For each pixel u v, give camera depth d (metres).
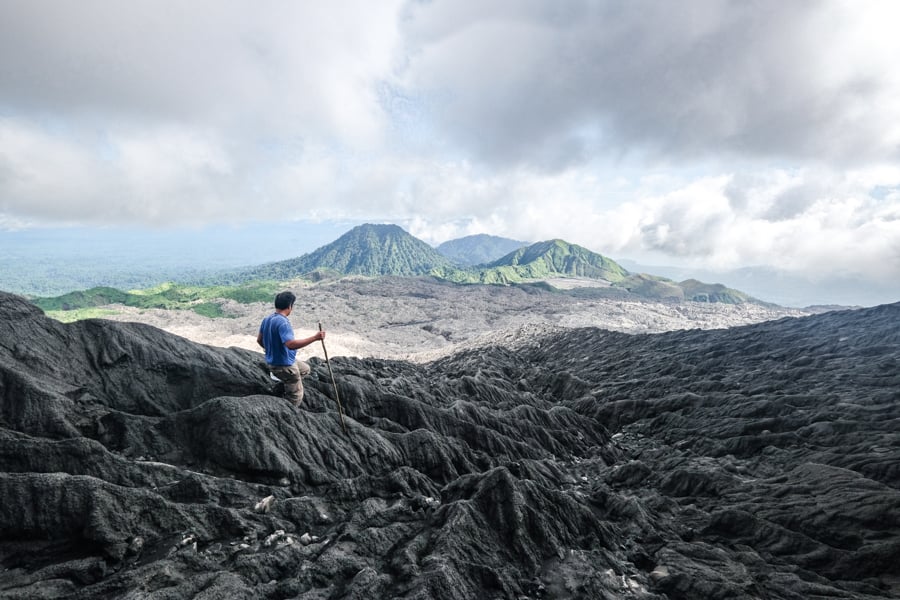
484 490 11.68
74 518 8.34
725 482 18.39
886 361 31.02
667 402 30.69
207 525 9.32
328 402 16.59
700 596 10.53
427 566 9.12
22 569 7.67
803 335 41.50
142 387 13.34
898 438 19.98
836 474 17.20
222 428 11.77
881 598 10.71
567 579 10.36
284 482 11.66
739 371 36.56
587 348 59.12
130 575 7.61
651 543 13.29
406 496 12.33
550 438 23.47
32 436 10.10
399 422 18.47
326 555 9.05
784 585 11.20
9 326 12.12
